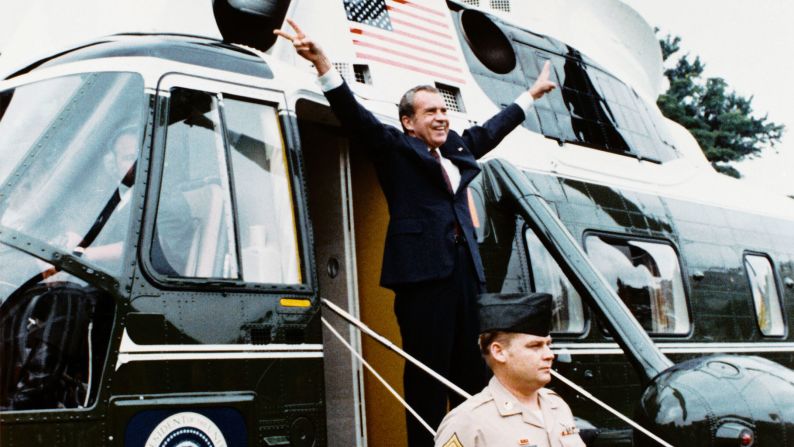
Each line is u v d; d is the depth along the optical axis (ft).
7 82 13.67
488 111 20.18
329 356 16.60
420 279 13.82
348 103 14.02
